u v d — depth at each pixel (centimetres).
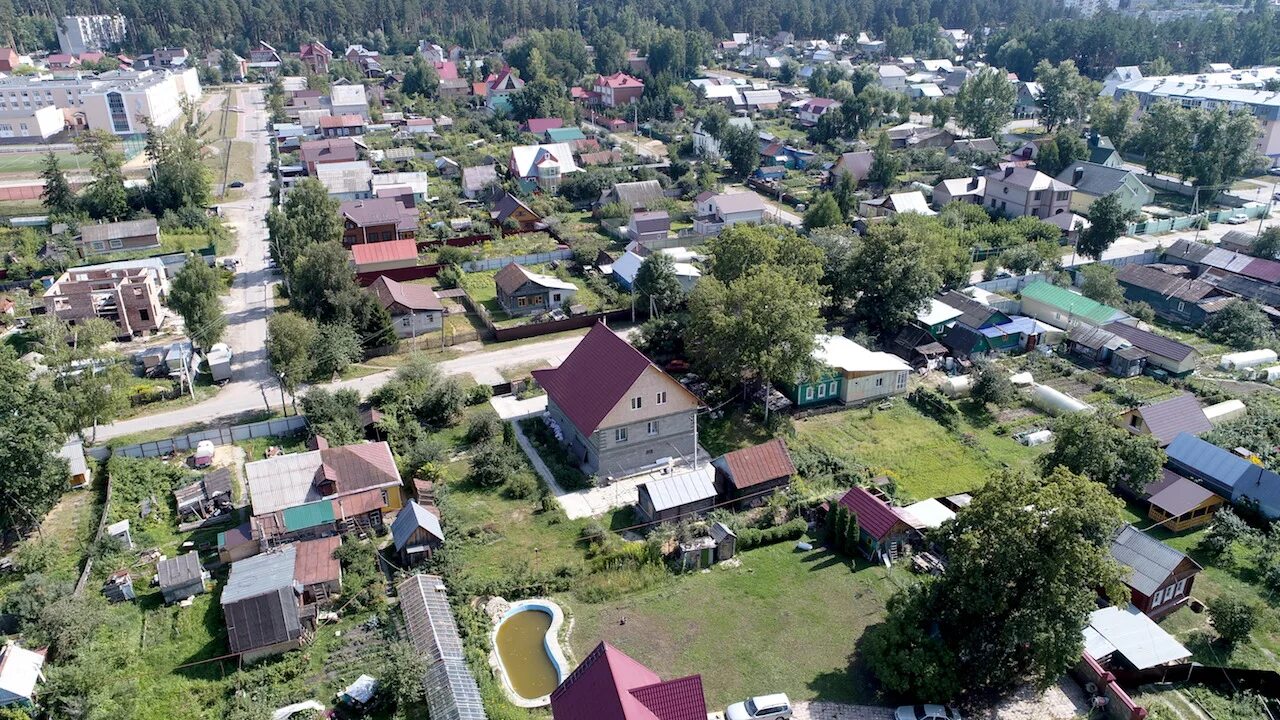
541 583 5228
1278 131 16362
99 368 7056
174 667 4559
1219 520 5591
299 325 7062
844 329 8931
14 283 10438
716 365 7312
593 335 7044
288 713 4212
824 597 5169
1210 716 4297
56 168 12719
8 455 5428
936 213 12875
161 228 12506
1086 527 4150
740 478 6038
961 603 4250
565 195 14412
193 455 6681
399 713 4262
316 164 14825
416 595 4959
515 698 4400
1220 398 7512
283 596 4703
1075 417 6091
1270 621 4928
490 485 6334
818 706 4359
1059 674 4194
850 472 6412
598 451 6406
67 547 5662
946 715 4219
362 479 5950
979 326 8475
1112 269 9981
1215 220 12938
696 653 4719
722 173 16125
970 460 6719
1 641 4562
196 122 19538
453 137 18062
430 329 9269
